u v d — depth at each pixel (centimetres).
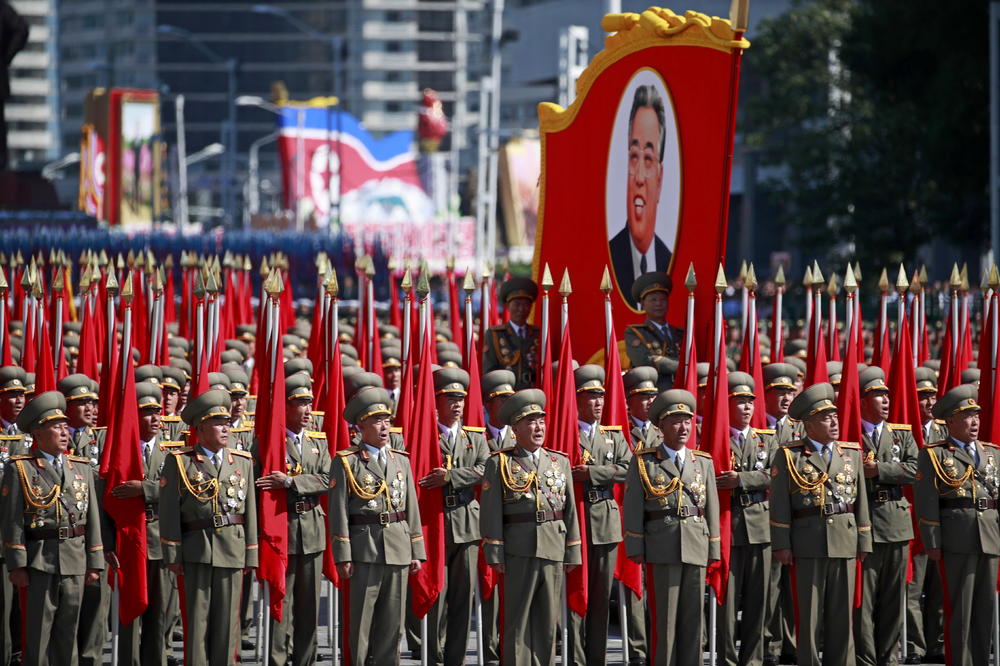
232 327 7938
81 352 6372
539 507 4597
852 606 4794
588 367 5150
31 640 4519
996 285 5228
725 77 5484
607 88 6488
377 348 6200
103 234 13088
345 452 4584
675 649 4644
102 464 4788
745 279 5369
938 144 14325
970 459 4862
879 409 5156
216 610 4628
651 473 4616
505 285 6250
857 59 15338
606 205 6538
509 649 4619
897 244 16750
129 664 4834
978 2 13850
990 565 4875
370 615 4578
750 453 5062
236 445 5222
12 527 4478
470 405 5253
